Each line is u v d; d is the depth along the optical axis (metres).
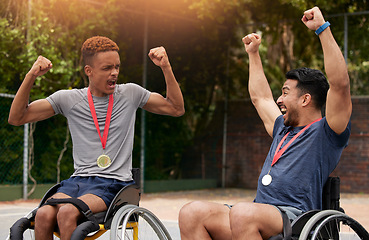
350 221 2.79
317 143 2.89
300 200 2.85
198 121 12.24
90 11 9.48
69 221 2.76
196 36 11.90
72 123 3.20
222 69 12.33
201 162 12.37
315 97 2.99
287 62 13.50
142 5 10.82
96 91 3.20
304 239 2.54
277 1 11.48
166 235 3.18
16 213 6.95
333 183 2.95
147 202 9.27
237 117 12.50
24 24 8.88
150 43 11.11
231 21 12.12
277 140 3.08
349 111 2.85
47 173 9.55
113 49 3.12
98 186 2.99
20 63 8.88
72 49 9.48
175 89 3.31
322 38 2.80
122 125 3.18
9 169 9.17
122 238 2.72
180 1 11.10
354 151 11.20
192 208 2.85
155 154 11.43
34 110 3.18
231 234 2.80
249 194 11.13
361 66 11.54
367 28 11.05
